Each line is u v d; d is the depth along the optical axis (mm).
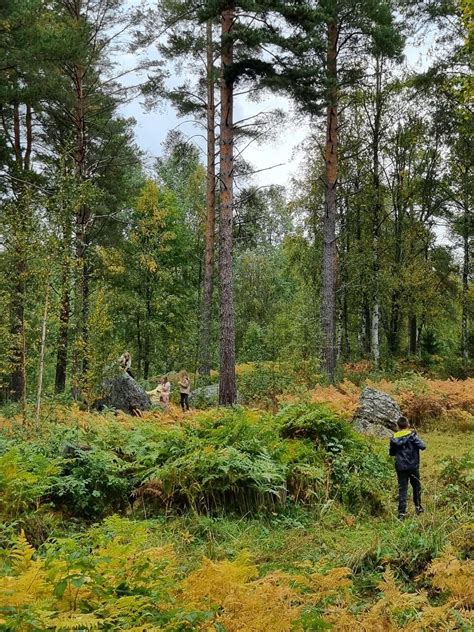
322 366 20422
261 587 3723
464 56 22766
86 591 3389
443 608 4066
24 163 22641
